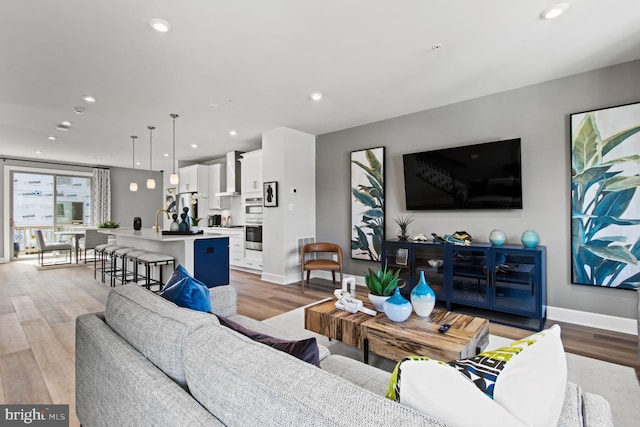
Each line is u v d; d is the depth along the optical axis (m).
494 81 3.24
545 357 0.75
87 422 1.28
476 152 3.58
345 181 4.98
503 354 0.78
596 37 2.44
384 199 4.48
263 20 2.21
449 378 0.67
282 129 4.88
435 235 3.77
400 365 0.73
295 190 5.06
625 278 2.83
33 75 3.03
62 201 8.06
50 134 5.24
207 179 7.54
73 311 3.47
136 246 5.00
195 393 0.84
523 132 3.37
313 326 2.28
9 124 4.64
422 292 2.14
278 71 2.99
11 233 7.29
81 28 2.28
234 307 2.14
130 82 3.20
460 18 2.20
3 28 2.26
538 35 2.41
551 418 0.66
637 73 2.80
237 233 6.35
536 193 3.30
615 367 2.21
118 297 1.36
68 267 6.33
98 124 4.66
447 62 2.84
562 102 3.15
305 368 0.74
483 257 3.28
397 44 2.53
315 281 5.02
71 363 2.26
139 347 1.08
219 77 3.11
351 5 2.05
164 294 1.47
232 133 5.24
